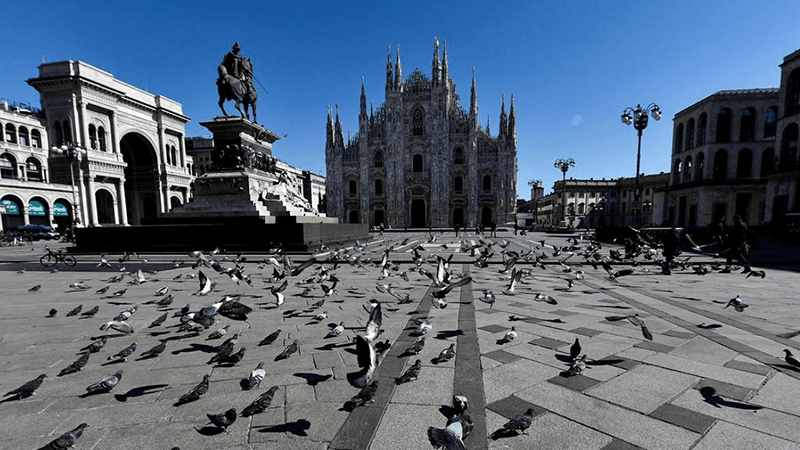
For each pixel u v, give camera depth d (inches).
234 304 185.0
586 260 590.6
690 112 1905.8
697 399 145.6
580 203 3415.4
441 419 131.0
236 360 180.2
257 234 733.9
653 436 120.6
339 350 203.6
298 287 394.6
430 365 180.5
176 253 724.7
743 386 156.6
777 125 1336.1
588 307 299.4
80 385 161.3
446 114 2751.0
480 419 131.5
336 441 118.3
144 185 2576.3
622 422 129.3
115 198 2183.8
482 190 2807.6
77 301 328.5
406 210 2876.5
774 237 1212.5
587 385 158.6
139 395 152.2
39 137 2042.3
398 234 1919.3
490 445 116.4
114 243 779.4
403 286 399.2
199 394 140.1
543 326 246.2
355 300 331.6
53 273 513.0
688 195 1844.2
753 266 551.5
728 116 1727.4
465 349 202.4
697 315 273.1
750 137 1699.1
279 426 127.6
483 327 244.5
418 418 132.0
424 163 2832.2
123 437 121.5
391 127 2815.0
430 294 355.3
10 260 700.7
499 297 339.9
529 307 300.5
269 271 514.9
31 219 1849.2
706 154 1765.5
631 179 3262.8
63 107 1993.1
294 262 593.9
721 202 1695.4
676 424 127.5
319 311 289.7
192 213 815.7
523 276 438.0
